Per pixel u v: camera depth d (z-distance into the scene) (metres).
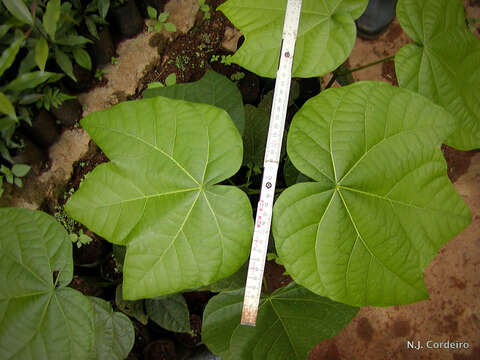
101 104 0.74
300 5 0.39
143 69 0.75
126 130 0.39
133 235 0.38
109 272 0.73
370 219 0.39
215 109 0.39
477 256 0.84
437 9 0.41
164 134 0.39
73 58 0.67
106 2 0.63
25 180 0.70
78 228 0.72
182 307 0.61
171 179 0.39
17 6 0.47
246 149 0.56
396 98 0.38
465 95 0.42
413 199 0.39
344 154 0.38
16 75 0.62
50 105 0.66
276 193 0.56
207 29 0.77
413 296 0.39
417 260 0.39
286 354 0.46
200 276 0.38
